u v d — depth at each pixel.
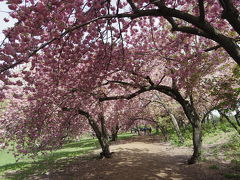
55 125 10.81
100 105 13.73
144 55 8.43
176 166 10.92
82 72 7.79
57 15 4.51
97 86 8.40
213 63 8.37
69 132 12.76
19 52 4.62
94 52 7.23
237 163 9.78
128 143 23.14
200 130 11.28
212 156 11.82
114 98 9.79
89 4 5.18
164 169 10.38
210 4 6.38
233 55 4.57
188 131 25.22
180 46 8.21
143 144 21.42
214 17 6.87
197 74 8.13
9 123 11.36
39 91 7.85
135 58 8.29
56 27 4.75
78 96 8.94
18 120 11.30
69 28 4.72
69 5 4.55
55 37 4.60
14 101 11.62
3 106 11.62
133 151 16.91
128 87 10.71
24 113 10.66
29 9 4.09
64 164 14.52
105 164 12.81
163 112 24.28
